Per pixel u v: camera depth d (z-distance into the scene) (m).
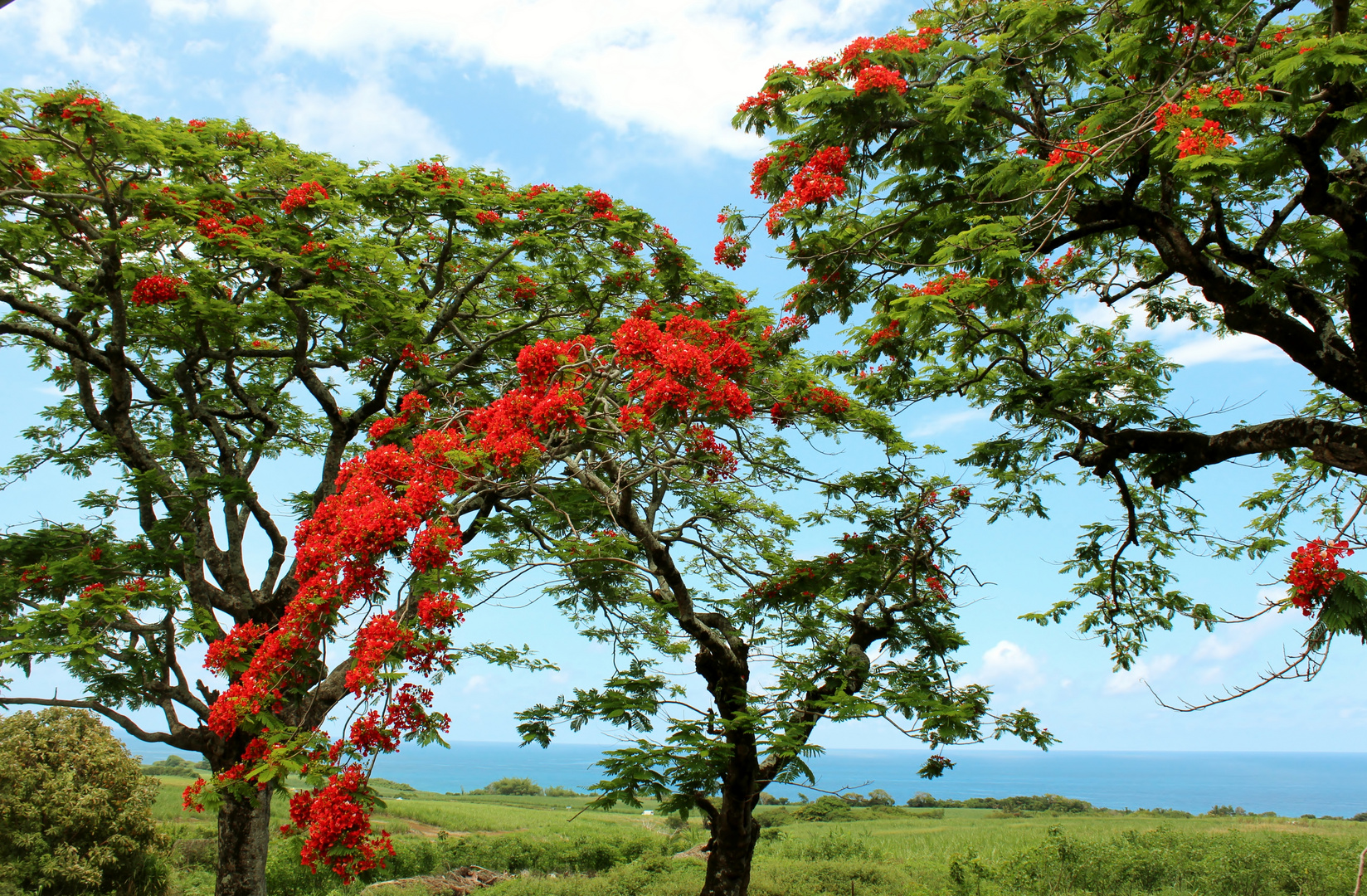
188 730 12.10
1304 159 6.50
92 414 13.68
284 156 12.54
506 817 34.06
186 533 13.11
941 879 15.30
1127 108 7.14
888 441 13.21
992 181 8.23
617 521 9.00
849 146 8.43
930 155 8.39
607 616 13.05
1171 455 9.23
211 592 12.54
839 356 11.52
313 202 11.69
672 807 9.91
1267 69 6.12
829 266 9.32
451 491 6.59
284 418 16.81
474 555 11.19
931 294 7.32
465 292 13.77
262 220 12.12
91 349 12.35
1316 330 7.77
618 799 8.68
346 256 11.98
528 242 12.45
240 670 7.07
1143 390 11.03
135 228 11.14
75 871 14.27
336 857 5.24
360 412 13.80
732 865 9.68
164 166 11.73
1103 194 8.70
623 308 14.33
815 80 8.17
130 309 12.45
